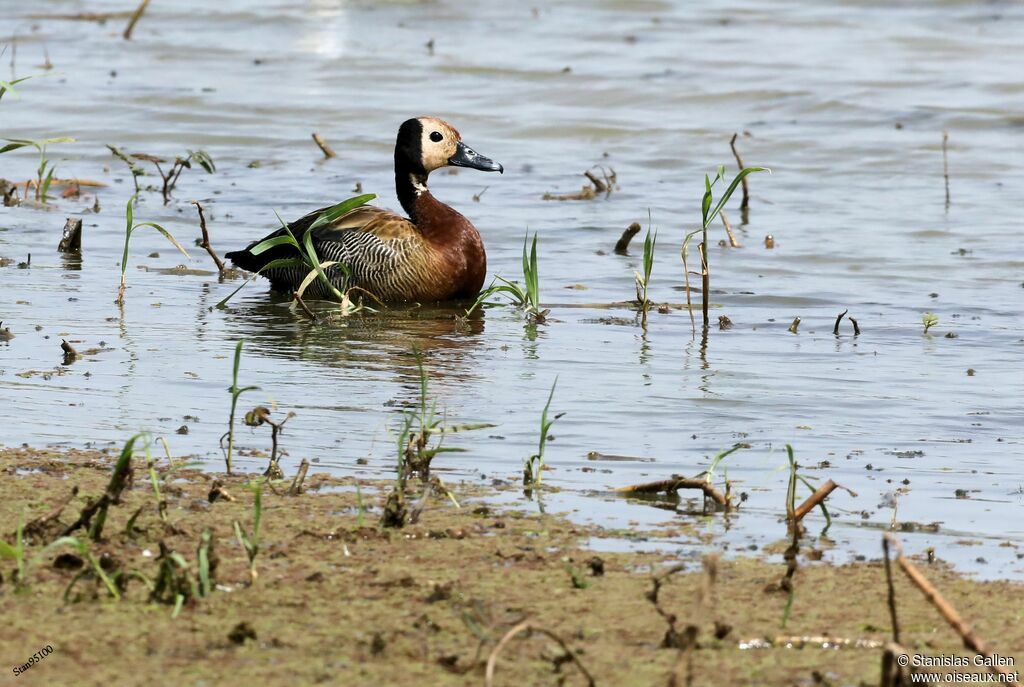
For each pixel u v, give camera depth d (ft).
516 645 21.97
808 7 118.93
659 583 23.35
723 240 60.70
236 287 53.16
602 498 30.37
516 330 47.67
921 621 23.65
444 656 21.35
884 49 104.01
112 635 21.76
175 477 30.12
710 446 34.86
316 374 40.57
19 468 30.22
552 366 42.50
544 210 65.92
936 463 33.94
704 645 22.25
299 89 91.56
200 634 21.93
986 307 51.03
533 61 99.60
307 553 25.68
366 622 22.62
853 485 32.07
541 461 31.55
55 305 48.11
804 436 35.96
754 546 27.55
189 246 58.39
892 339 46.73
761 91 90.63
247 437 33.81
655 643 22.24
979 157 76.84
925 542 28.22
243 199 66.80
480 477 31.63
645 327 47.93
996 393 40.42
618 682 20.68
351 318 49.34
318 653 21.39
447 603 23.57
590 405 38.17
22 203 63.46
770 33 109.50
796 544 27.27
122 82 91.40
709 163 76.33
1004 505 30.83
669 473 32.50
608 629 22.75
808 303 51.72
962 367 43.34
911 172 74.13
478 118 85.20
